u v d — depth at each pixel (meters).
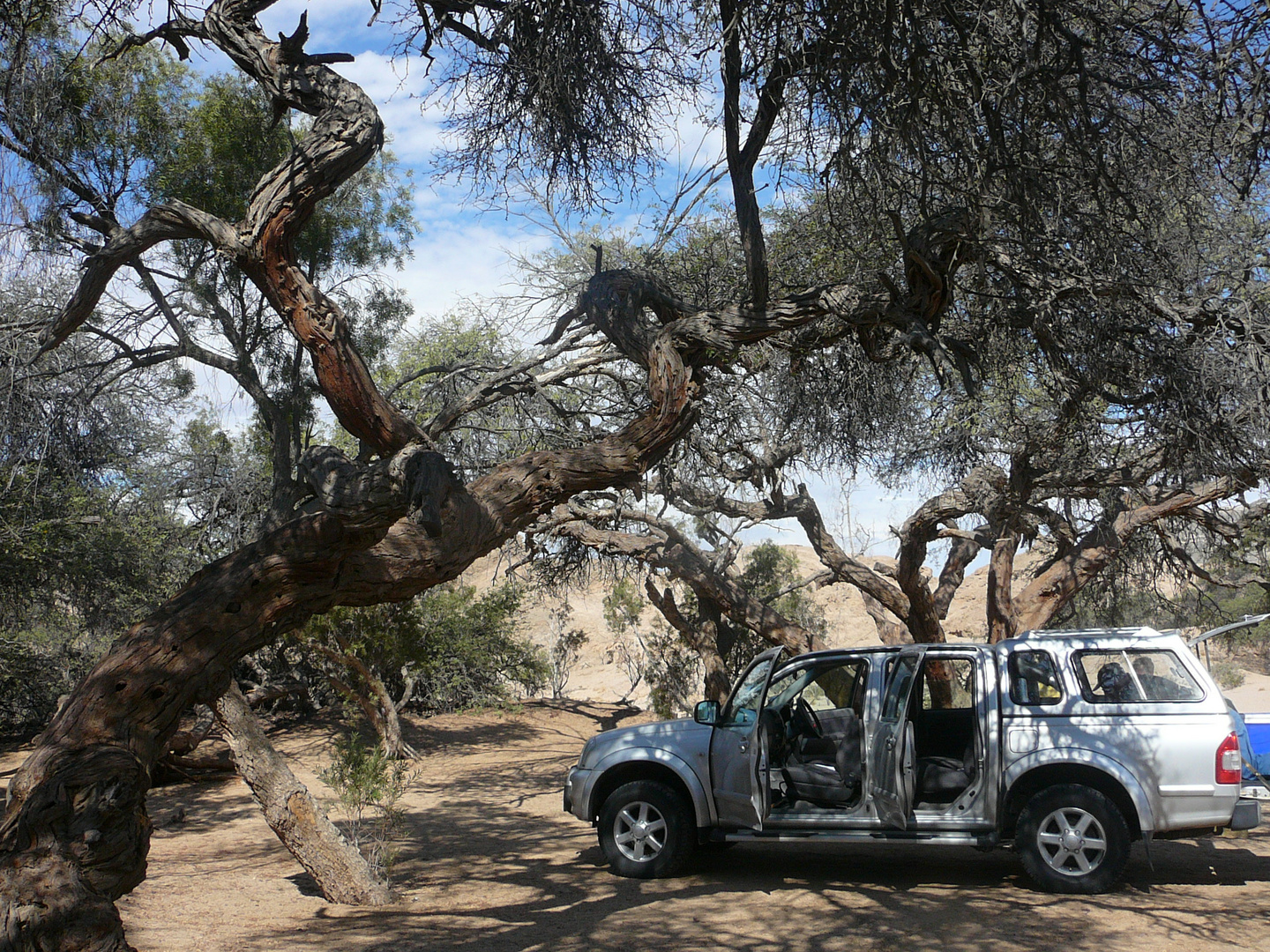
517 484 4.55
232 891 8.01
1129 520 14.76
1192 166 5.79
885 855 8.84
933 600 15.44
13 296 9.59
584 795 8.35
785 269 9.54
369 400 4.46
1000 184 6.02
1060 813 7.21
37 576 15.52
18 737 20.64
